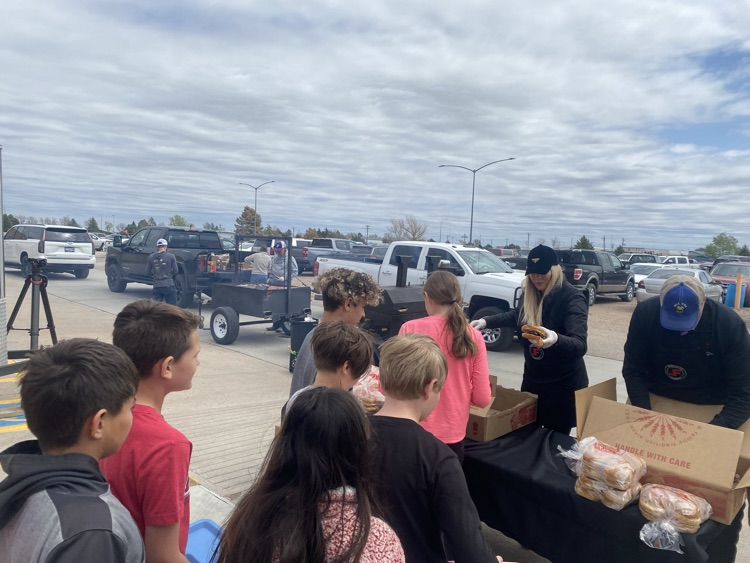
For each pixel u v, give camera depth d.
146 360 1.72
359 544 1.20
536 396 3.54
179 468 1.60
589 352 10.86
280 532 1.22
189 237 14.80
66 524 1.13
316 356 2.20
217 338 9.77
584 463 2.51
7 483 1.20
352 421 1.33
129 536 1.25
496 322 4.01
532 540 2.73
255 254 9.70
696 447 2.49
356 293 2.82
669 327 2.78
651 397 3.12
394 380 1.87
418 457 1.74
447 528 1.67
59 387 1.24
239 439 5.00
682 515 2.25
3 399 5.85
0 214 6.09
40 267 6.78
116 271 16.19
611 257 21.42
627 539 2.38
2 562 1.17
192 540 2.75
